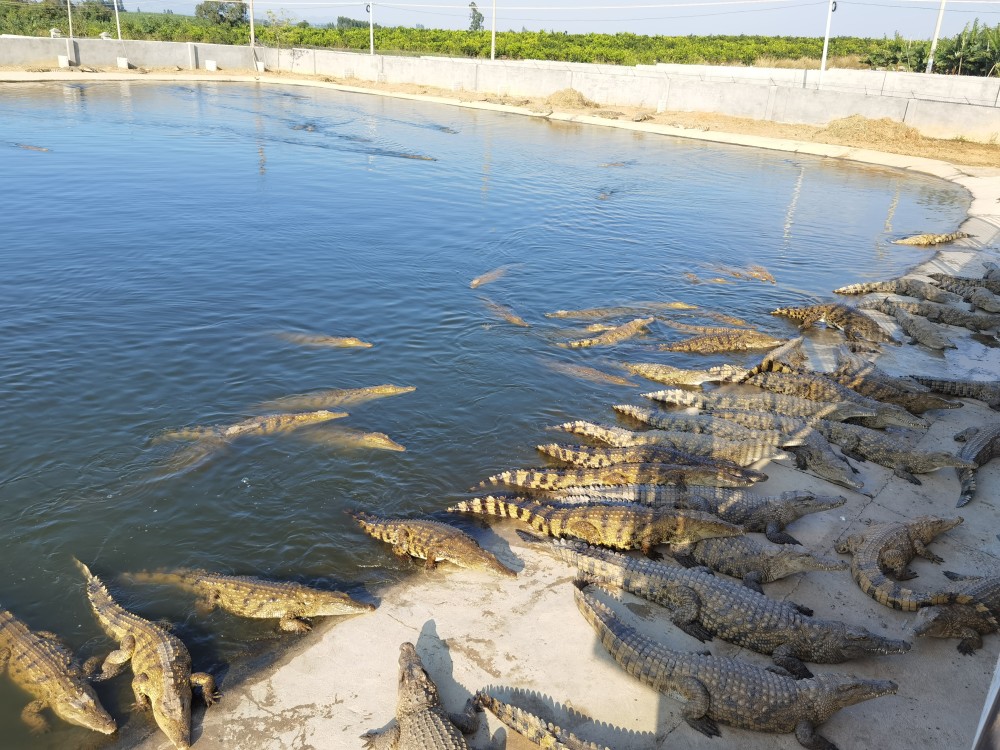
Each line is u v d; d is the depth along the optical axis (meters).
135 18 106.62
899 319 21.09
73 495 12.16
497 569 10.52
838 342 19.89
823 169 44.47
